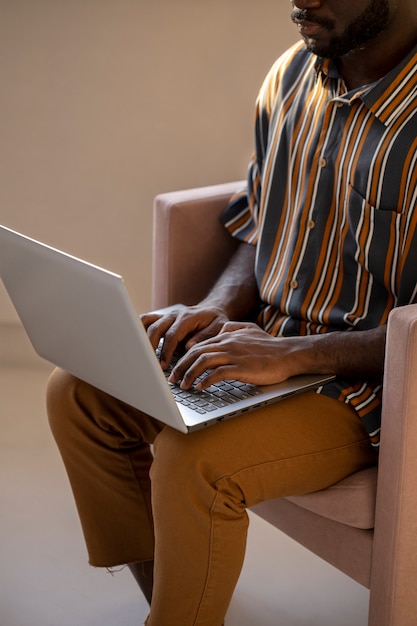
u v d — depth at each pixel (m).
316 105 1.83
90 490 1.80
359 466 1.66
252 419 1.58
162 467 1.54
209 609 1.57
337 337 1.66
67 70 2.80
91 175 2.90
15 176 2.94
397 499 1.51
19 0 2.74
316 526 1.69
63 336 1.63
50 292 1.56
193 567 1.55
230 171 2.80
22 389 2.91
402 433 1.48
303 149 1.84
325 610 1.97
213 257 2.14
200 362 1.59
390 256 1.69
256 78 2.67
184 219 2.09
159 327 1.78
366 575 1.61
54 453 2.57
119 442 1.78
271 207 1.91
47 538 2.21
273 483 1.56
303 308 1.81
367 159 1.69
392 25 1.69
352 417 1.67
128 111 2.81
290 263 1.84
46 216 2.97
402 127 1.66
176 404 1.45
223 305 1.92
